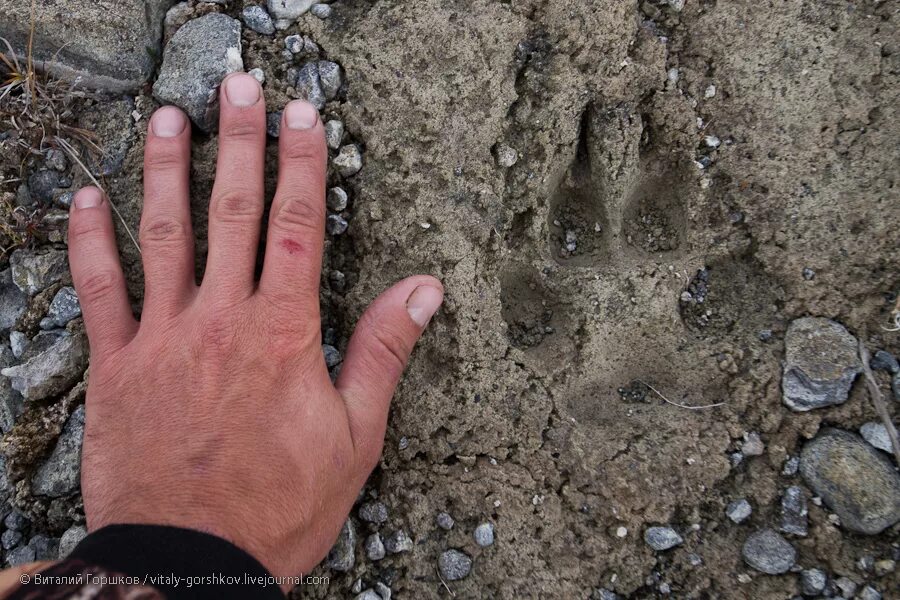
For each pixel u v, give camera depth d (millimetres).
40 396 304
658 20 323
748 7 319
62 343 305
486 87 310
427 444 304
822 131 314
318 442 257
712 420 310
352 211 311
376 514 303
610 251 323
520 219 321
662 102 318
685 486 303
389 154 308
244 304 262
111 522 231
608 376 316
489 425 305
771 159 314
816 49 317
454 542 302
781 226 313
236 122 280
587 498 303
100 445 257
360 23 315
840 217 312
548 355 317
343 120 311
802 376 304
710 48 319
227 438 244
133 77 314
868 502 290
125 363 262
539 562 299
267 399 252
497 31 311
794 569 298
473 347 304
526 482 303
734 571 301
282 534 242
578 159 326
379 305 285
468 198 308
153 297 270
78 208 293
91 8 305
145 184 287
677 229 328
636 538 302
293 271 265
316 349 268
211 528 227
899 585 292
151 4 313
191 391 250
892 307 309
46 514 299
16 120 310
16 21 304
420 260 305
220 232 269
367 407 276
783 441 305
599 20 311
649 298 313
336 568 295
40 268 315
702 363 313
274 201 274
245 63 311
